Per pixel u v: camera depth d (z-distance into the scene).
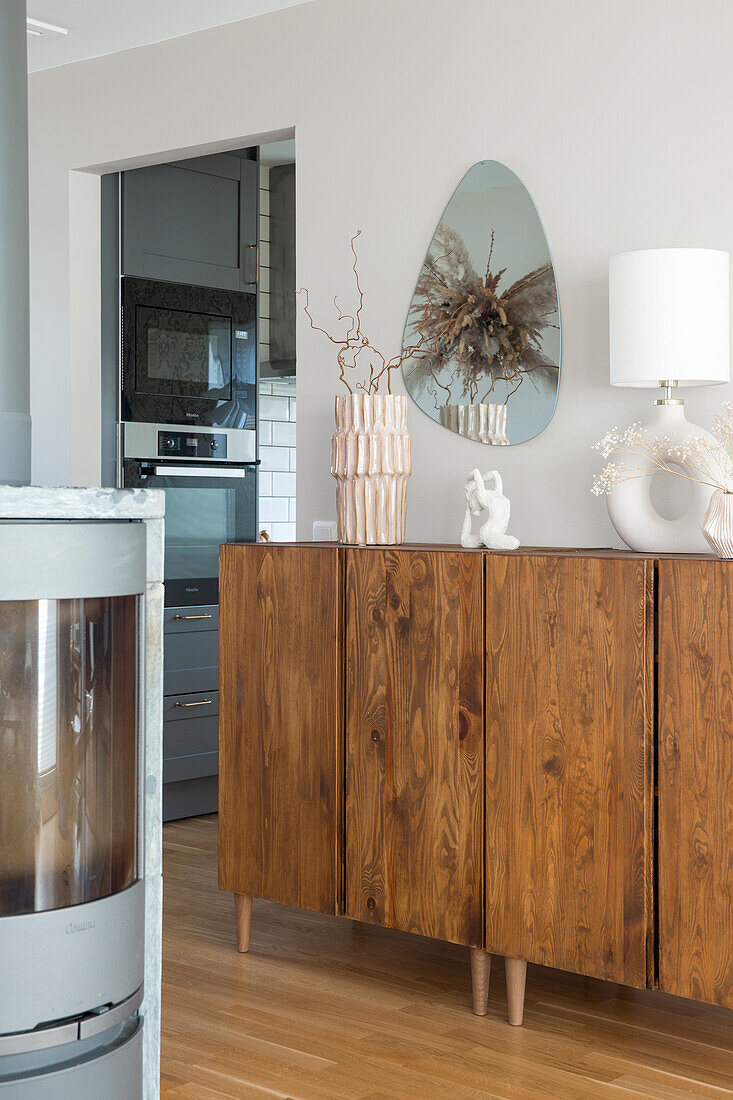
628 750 2.55
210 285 4.70
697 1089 2.43
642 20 3.06
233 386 4.79
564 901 2.65
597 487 2.91
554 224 3.22
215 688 4.66
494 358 3.33
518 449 3.29
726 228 2.95
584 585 2.61
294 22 3.70
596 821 2.60
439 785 2.84
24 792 1.95
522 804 2.70
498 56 3.31
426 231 3.46
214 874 3.90
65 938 1.95
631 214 3.10
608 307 3.13
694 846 2.48
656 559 2.52
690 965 2.49
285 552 3.10
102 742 2.04
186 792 4.64
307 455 3.72
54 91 4.33
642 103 3.07
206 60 3.91
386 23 3.51
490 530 2.93
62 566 1.96
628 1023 2.76
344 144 3.61
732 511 2.52
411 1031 2.71
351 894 3.00
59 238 4.36
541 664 2.67
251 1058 2.56
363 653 2.96
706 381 2.81
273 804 3.13
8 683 1.94
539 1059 2.56
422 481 3.47
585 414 3.18
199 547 4.62
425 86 3.45
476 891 2.78
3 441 2.15
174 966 3.09
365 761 2.96
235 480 4.76
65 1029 1.95
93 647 2.02
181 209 4.60
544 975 3.08
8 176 2.17
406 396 3.50
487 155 3.33
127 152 4.14
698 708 2.47
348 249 3.61
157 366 4.54
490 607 2.75
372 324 3.57
